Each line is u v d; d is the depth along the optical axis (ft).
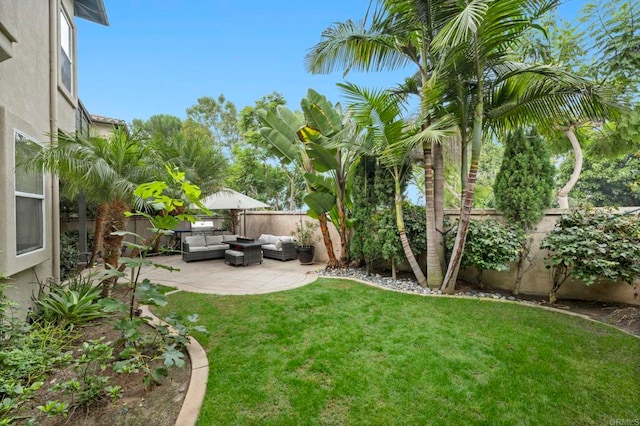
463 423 7.39
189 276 23.91
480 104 15.90
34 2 15.10
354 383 8.98
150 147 19.11
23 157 13.10
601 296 16.35
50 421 7.29
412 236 21.42
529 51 23.53
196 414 7.56
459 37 12.75
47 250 16.08
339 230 26.76
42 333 11.10
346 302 16.58
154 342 10.66
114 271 9.96
